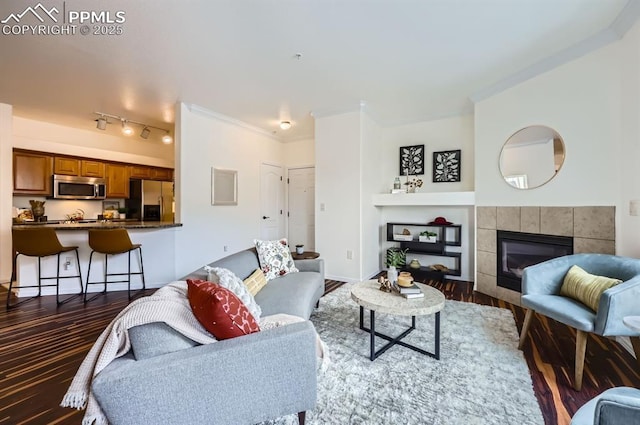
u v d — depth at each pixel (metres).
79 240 3.56
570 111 2.58
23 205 4.66
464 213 4.16
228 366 1.12
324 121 4.18
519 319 2.68
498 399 1.56
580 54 2.47
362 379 1.75
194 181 3.98
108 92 3.38
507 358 1.98
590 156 2.45
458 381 1.72
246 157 4.83
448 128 4.27
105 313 2.89
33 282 3.46
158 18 2.04
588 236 2.48
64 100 3.63
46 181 4.57
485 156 3.38
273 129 5.02
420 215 4.46
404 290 2.13
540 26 2.18
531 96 2.88
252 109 4.02
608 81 2.33
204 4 1.90
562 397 1.58
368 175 4.18
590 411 0.97
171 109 3.98
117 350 1.08
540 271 2.17
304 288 2.34
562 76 2.63
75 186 4.88
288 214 5.71
